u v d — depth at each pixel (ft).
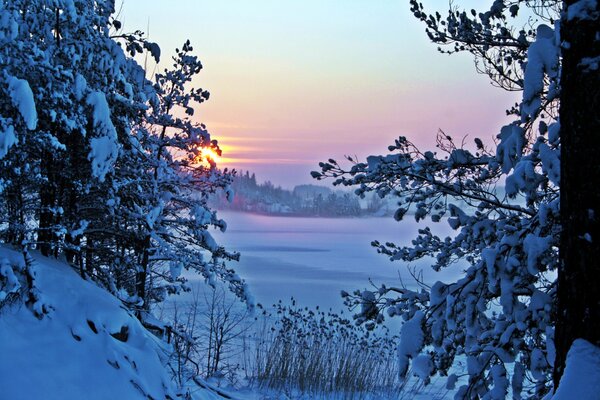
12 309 17.71
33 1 20.24
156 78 31.19
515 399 15.37
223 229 30.58
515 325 15.26
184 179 31.73
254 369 37.60
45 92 18.92
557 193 16.78
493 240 17.66
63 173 22.38
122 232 27.71
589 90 11.07
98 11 24.11
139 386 18.97
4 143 16.29
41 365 16.44
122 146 24.68
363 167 21.38
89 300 20.52
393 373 39.37
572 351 10.91
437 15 21.42
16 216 20.84
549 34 13.51
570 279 11.33
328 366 38.47
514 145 14.89
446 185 19.90
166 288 32.17
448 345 17.07
